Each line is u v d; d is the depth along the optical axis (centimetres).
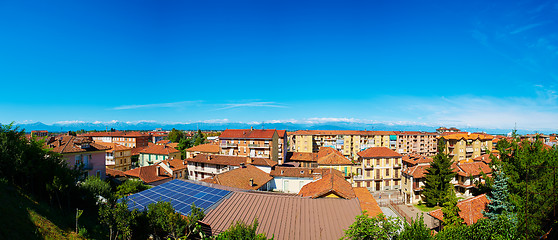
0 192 1500
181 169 6000
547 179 1769
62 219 1641
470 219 2806
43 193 1881
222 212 2261
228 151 7619
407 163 6569
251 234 1462
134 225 1703
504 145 2717
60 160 2147
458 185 5312
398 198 5519
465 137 9938
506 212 2339
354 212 2403
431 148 12862
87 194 2125
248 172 4844
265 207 2436
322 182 3631
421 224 1656
